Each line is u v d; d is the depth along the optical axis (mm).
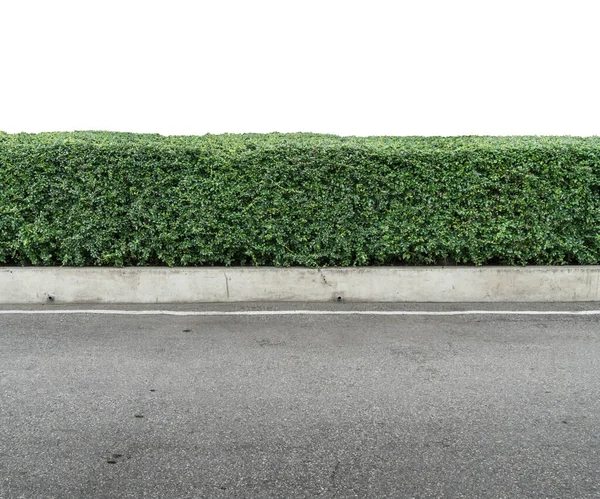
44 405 5105
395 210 8320
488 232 8359
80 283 8125
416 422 4801
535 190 8266
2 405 5105
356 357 6195
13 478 4047
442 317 7527
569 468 4152
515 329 7074
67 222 8305
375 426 4734
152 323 7297
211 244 8359
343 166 8219
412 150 8250
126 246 8406
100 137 9391
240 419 4848
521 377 5691
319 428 4703
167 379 5641
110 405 5105
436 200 8281
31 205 8258
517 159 8227
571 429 4695
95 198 8234
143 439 4539
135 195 8250
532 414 4945
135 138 9555
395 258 8625
